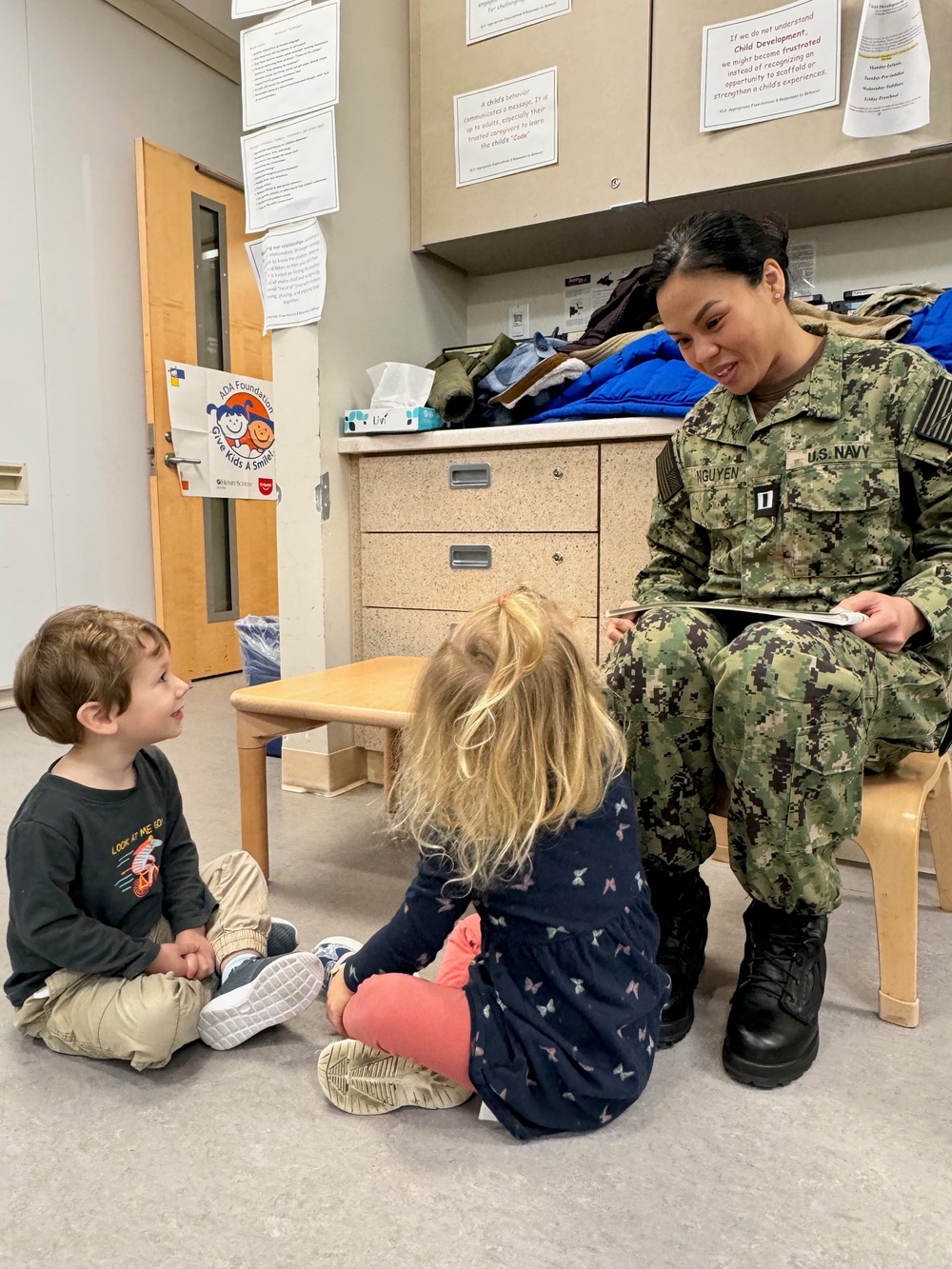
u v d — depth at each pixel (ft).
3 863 5.08
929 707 3.38
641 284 6.21
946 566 3.26
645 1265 2.17
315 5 5.88
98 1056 3.13
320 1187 2.47
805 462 3.49
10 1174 2.53
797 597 3.57
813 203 6.03
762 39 5.51
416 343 7.28
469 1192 2.44
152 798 3.41
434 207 6.94
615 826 2.69
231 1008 3.12
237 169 12.13
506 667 2.48
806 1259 2.19
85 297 10.12
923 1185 2.45
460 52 6.61
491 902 2.61
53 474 9.90
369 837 5.49
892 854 3.29
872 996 3.55
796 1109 2.81
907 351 3.42
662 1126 2.73
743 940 4.06
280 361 6.31
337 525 6.43
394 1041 2.62
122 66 10.37
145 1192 2.45
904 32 5.08
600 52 6.07
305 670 6.48
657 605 3.53
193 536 11.39
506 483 5.84
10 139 9.23
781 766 2.92
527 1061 2.57
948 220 6.08
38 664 3.06
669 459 4.10
